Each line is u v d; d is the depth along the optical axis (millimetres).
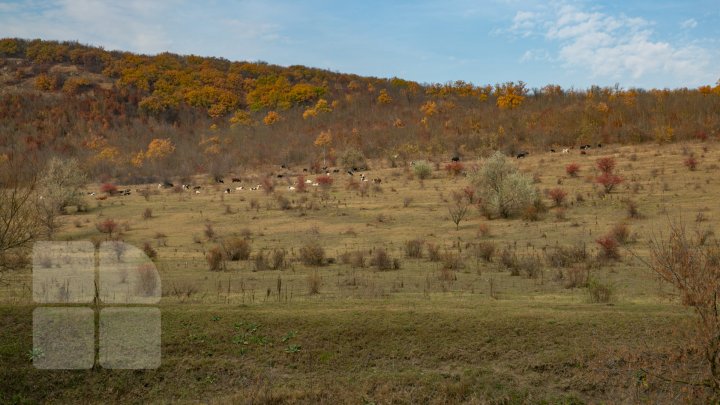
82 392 11008
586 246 26250
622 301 15172
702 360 9867
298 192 51094
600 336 12094
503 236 30609
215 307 14477
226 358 12023
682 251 9148
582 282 18219
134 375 11414
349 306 14672
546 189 42500
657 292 16125
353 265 23766
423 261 24750
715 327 8750
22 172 17500
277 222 38375
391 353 12102
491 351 11953
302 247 28609
